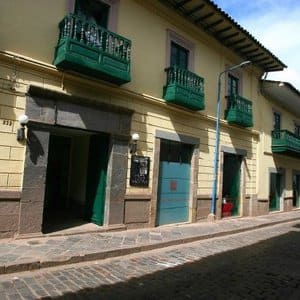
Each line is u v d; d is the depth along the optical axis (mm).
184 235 10195
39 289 5387
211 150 13961
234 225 13258
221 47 14812
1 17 7832
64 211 11773
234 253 8906
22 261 6262
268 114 18984
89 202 10570
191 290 5863
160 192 11766
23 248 7230
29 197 8109
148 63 11273
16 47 8062
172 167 12312
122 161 10180
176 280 6359
